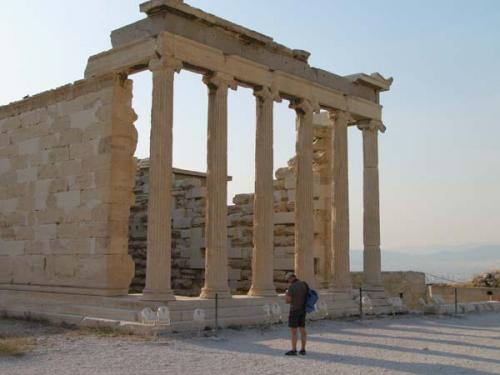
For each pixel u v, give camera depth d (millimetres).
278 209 37062
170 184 24391
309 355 18484
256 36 27891
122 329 22234
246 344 20375
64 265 27641
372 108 34781
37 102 30328
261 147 28562
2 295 30047
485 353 19828
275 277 36531
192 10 25281
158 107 24359
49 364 16031
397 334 24391
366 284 33969
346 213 32688
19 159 31047
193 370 15562
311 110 30906
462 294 49562
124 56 25953
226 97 26719
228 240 39031
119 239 26156
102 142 26641
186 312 23547
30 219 29891
